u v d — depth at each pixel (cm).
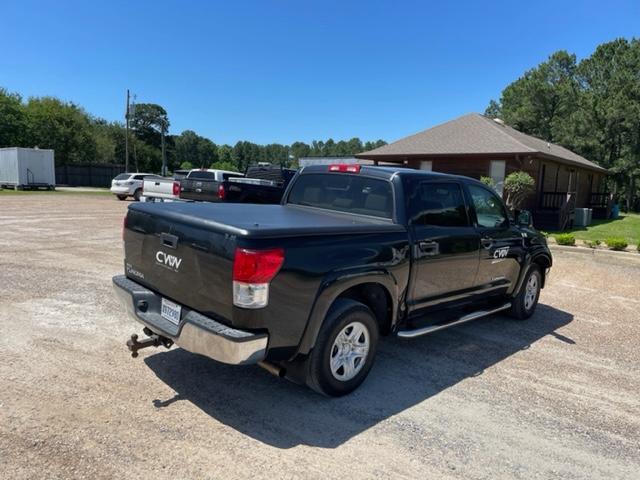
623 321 607
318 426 312
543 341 514
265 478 255
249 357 288
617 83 3734
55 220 1388
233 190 1165
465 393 375
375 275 354
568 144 3675
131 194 2450
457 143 2052
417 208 409
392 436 305
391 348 469
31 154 3000
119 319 495
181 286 326
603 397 381
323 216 405
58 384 346
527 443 307
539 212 1766
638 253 1090
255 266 281
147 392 343
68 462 257
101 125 6856
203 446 281
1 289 590
